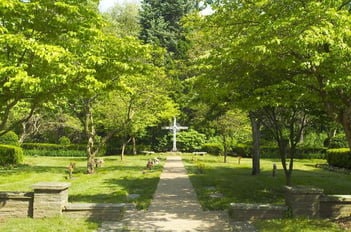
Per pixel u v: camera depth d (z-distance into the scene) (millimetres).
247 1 8781
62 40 7949
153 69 9297
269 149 34219
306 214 7699
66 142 36156
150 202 10156
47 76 6543
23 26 7371
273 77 8797
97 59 7141
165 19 48562
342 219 7551
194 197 11133
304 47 6199
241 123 25422
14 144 25812
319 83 7578
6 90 7527
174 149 38312
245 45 7535
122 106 23719
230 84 8945
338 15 5773
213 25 9930
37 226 6863
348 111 7496
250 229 7137
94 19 7895
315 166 24156
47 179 15469
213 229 7168
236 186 13602
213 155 36875
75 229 6840
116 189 12656
